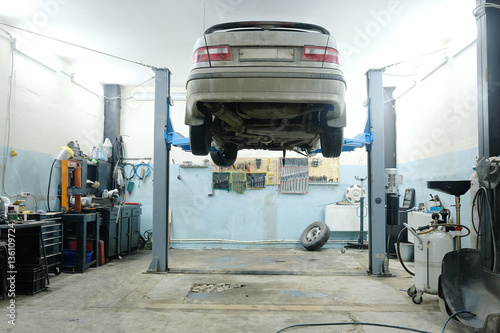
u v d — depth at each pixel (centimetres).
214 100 293
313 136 384
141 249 791
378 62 673
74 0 460
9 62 511
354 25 530
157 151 549
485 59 337
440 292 333
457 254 326
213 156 522
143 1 464
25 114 545
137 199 827
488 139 332
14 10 482
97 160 724
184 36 570
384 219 536
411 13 494
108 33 558
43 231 491
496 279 295
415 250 397
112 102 816
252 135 391
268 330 313
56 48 609
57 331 310
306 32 297
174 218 825
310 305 384
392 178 607
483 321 291
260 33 293
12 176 515
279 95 288
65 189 573
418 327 320
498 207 305
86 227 579
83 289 448
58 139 634
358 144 525
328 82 292
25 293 423
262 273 535
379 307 377
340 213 805
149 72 734
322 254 730
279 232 825
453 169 550
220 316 350
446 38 571
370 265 539
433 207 590
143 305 384
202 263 630
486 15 336
